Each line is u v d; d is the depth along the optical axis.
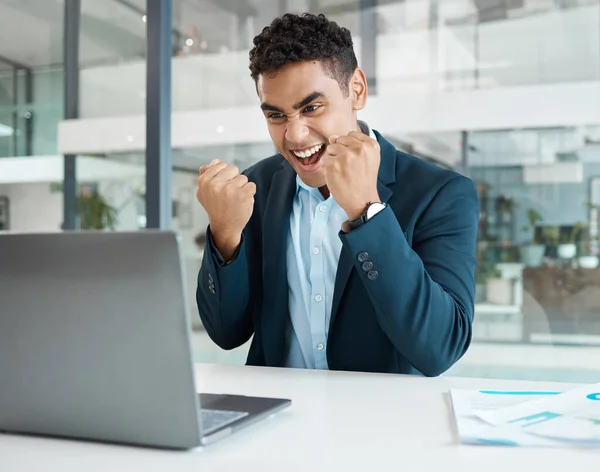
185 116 2.95
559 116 2.61
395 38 2.71
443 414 0.79
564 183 2.64
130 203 2.98
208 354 3.01
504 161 2.68
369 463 0.61
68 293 0.64
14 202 3.11
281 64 1.09
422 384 0.97
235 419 0.72
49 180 3.07
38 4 3.07
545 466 0.59
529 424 0.71
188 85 2.94
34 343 0.67
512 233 2.72
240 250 1.22
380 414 0.79
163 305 0.61
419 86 2.70
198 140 2.94
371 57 2.73
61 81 3.05
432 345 1.06
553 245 2.69
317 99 1.11
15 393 0.70
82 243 0.63
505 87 2.64
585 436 0.66
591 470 0.58
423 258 1.18
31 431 0.70
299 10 2.80
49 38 3.05
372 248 1.02
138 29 2.95
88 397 0.66
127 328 0.63
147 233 0.60
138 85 2.96
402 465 0.60
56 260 0.64
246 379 1.03
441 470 0.59
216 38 2.90
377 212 1.03
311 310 1.27
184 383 0.62
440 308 1.05
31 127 3.08
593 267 2.65
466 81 2.67
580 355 2.71
